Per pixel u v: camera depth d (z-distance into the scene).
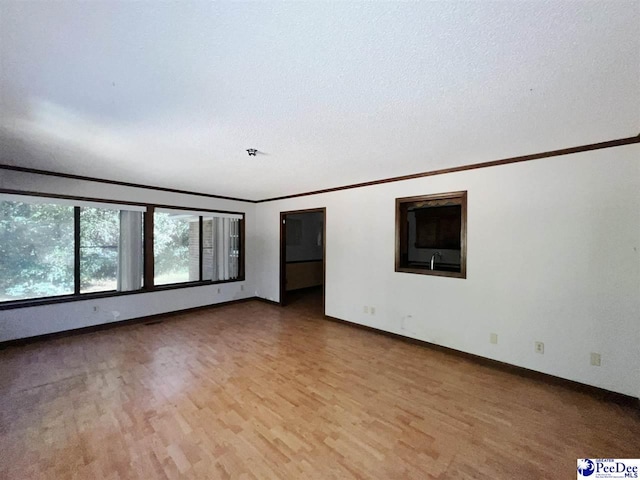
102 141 2.46
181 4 0.99
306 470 1.67
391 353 3.42
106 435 1.94
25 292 3.68
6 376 2.75
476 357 3.19
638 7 0.99
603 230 2.47
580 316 2.58
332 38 1.17
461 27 1.11
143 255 4.63
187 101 1.73
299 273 7.44
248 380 2.73
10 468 1.65
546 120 2.00
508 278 2.97
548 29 1.11
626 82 1.49
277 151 2.73
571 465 1.72
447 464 1.72
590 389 2.52
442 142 2.47
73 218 4.01
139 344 3.63
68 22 1.08
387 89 1.59
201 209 5.33
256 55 1.29
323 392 2.52
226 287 5.76
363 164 3.20
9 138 2.38
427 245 4.30
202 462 1.71
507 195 2.97
